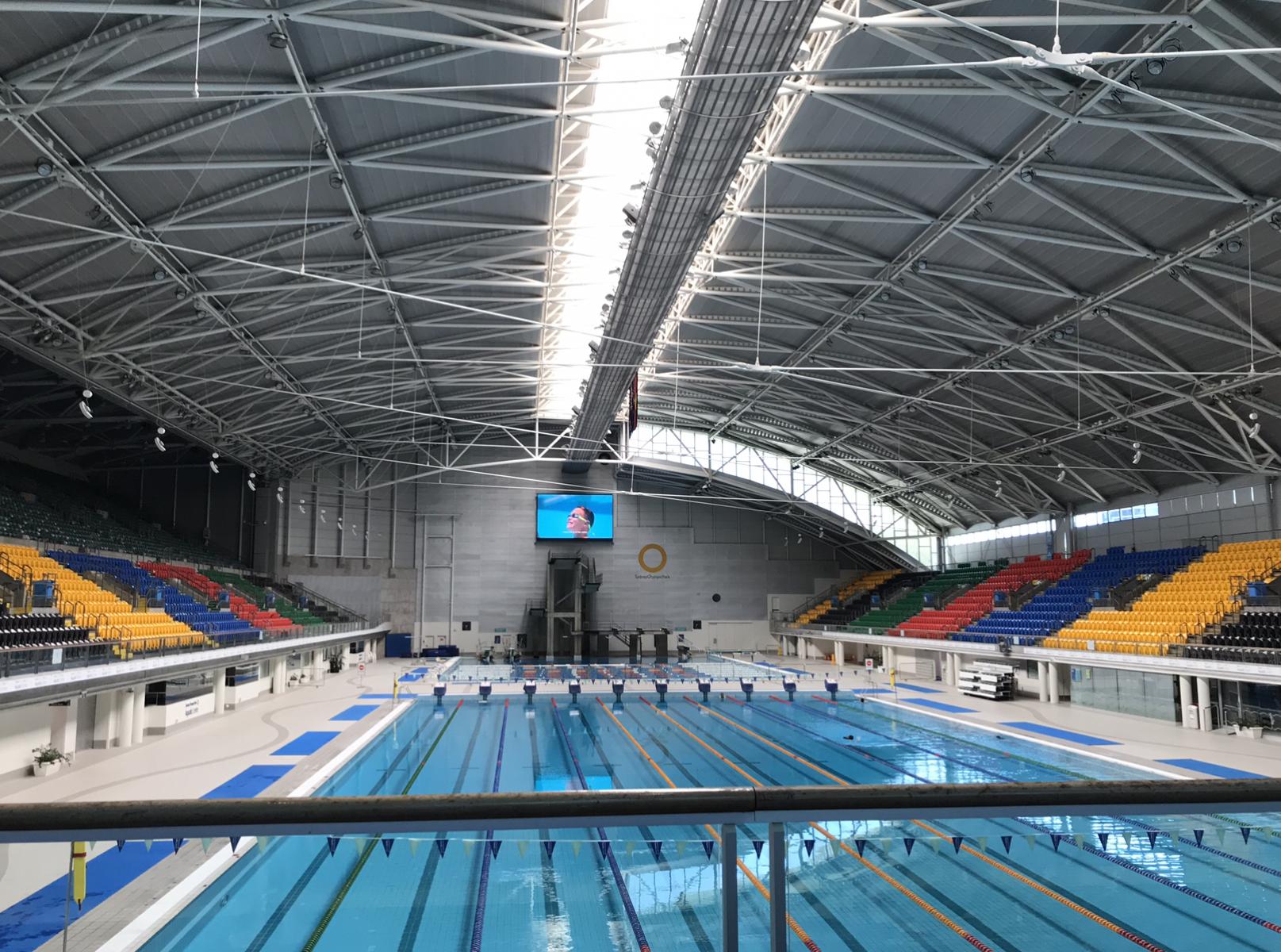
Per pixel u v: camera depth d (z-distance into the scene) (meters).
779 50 12.13
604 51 13.63
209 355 26.17
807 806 2.17
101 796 14.43
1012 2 13.33
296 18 12.76
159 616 26.36
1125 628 28.64
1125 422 28.48
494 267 23.27
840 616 49.97
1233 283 19.31
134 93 14.26
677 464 48.56
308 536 46.38
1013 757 19.58
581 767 18.50
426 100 14.86
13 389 30.78
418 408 39.16
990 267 21.73
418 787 16.52
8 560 21.97
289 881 2.54
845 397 35.28
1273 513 29.17
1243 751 19.33
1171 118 14.97
